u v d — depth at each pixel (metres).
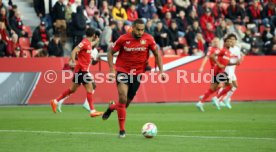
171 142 36.50
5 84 73.75
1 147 34.25
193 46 87.88
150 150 32.97
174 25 87.88
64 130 44.09
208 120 53.09
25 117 56.12
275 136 40.19
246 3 102.88
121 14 88.81
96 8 89.25
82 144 35.50
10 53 77.44
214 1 102.25
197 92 79.94
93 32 56.44
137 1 95.25
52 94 74.81
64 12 83.81
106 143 35.97
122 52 39.12
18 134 41.16
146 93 78.12
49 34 82.44
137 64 39.28
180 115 59.00
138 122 50.88
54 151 32.59
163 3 95.00
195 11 93.00
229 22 94.81
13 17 81.56
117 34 82.62
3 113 61.19
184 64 80.12
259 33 97.12
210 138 38.78
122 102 38.78
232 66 69.31
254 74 83.19
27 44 82.62
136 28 38.03
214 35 92.56
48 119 53.91
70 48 84.62
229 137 39.44
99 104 75.25
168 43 86.88
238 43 84.94
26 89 74.31
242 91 82.56
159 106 72.31
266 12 100.06
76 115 58.84
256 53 92.25
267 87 83.50
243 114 60.72
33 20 89.50
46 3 88.00
